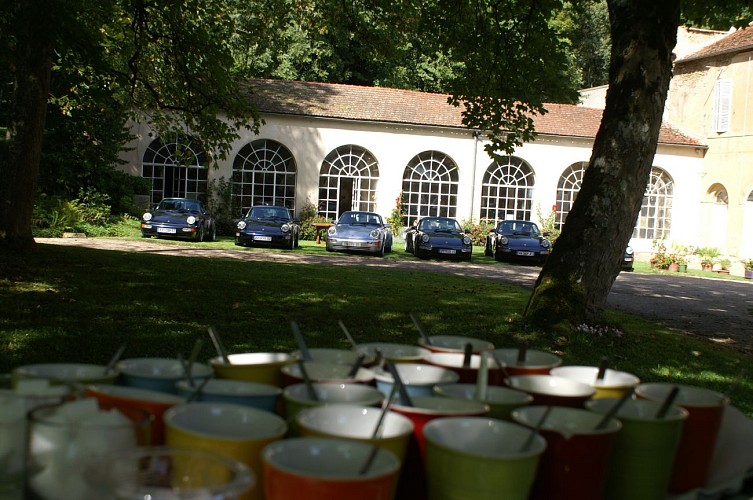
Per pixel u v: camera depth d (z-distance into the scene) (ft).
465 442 3.94
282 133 100.27
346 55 120.98
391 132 103.19
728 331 35.40
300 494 3.07
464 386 4.77
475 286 45.01
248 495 2.82
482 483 3.46
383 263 64.44
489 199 107.96
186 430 3.55
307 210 101.04
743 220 98.78
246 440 3.51
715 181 104.83
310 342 22.38
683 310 43.16
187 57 43.65
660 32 28.02
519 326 27.68
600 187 28.48
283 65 115.03
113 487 2.50
